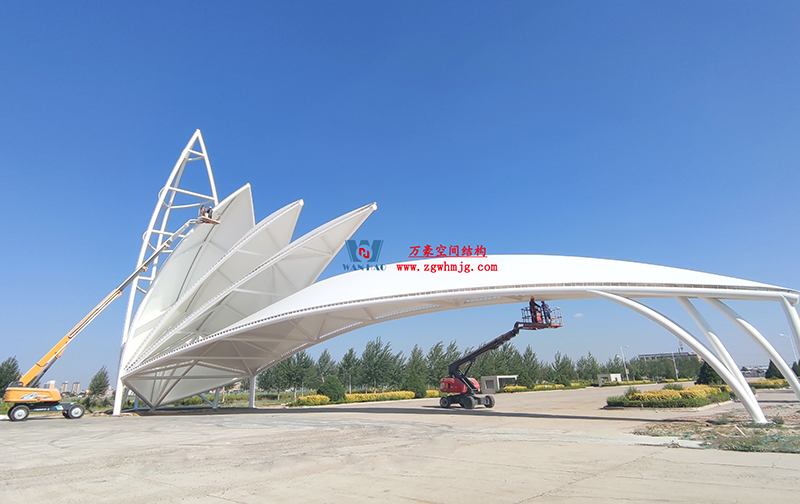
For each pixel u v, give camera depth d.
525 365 67.12
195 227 28.47
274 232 28.08
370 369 50.09
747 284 15.50
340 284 23.58
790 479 7.01
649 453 9.62
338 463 8.98
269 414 25.52
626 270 17.34
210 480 7.59
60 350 25.14
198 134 32.94
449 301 23.33
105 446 12.04
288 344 30.47
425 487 6.88
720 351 15.22
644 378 95.56
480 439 12.45
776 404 22.73
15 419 22.52
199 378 32.09
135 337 28.19
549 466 8.36
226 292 25.48
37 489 7.12
